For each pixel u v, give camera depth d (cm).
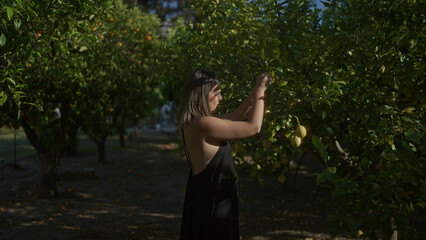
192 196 205
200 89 197
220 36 350
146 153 1795
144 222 724
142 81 933
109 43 736
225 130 189
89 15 385
